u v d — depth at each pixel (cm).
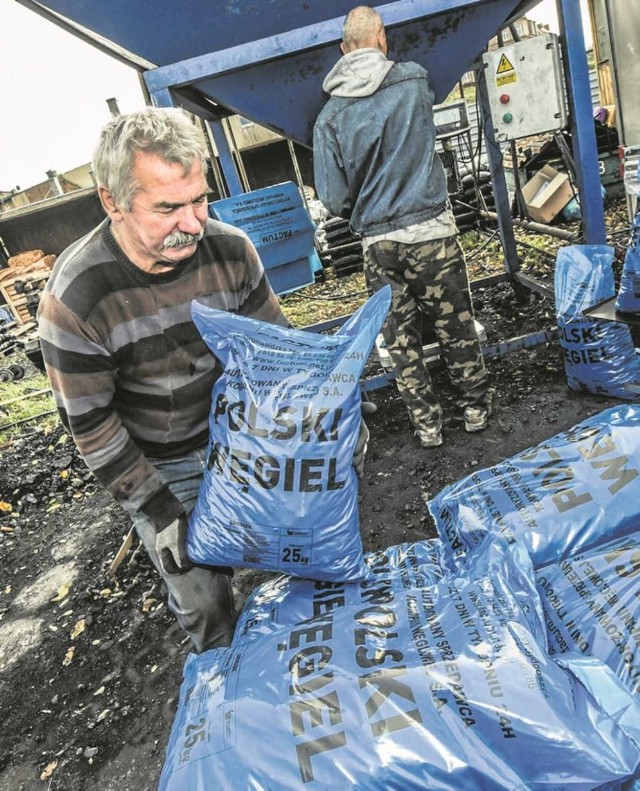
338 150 220
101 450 124
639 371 256
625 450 141
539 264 441
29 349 328
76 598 240
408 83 206
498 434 263
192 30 229
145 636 208
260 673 99
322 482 112
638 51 468
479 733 83
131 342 121
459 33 247
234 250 128
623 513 133
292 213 419
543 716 83
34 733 181
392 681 90
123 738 170
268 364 116
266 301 141
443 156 615
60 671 204
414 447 274
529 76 269
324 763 83
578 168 284
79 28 238
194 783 87
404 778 81
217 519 120
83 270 112
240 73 243
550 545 132
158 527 130
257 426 113
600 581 116
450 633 96
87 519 302
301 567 119
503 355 327
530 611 107
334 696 90
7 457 394
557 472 144
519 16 309
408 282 239
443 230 227
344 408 112
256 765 85
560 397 275
